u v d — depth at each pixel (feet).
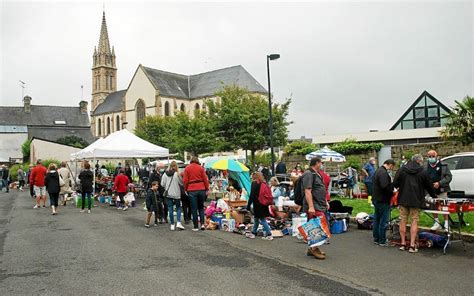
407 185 28.32
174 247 31.19
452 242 29.27
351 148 99.25
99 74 364.99
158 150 72.59
